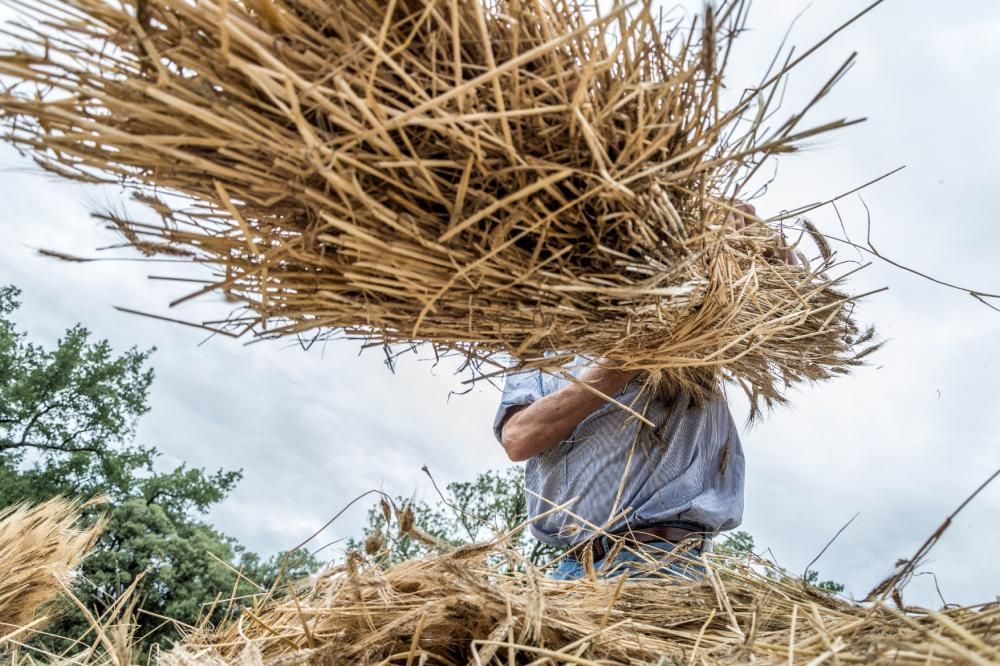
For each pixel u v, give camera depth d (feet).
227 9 3.18
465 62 3.70
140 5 3.29
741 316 5.53
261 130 3.47
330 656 3.91
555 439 7.06
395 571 4.70
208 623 5.01
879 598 3.98
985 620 3.36
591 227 4.09
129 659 4.25
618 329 4.50
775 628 4.18
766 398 6.92
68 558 7.50
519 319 4.29
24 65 3.41
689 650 3.94
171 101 3.30
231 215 3.90
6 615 6.86
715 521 6.81
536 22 3.85
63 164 3.71
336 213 3.77
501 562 4.86
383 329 4.42
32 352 78.18
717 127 4.02
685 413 7.01
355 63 3.46
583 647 3.80
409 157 3.70
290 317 4.38
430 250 3.85
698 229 4.53
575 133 3.79
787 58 3.80
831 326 6.40
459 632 4.11
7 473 71.61
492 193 3.84
